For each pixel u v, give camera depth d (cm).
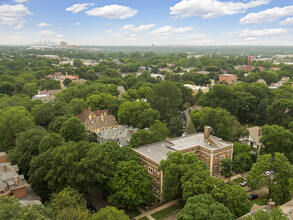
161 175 6556
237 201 5056
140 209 6306
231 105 13112
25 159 6981
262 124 13038
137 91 15900
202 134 8988
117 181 5978
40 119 10319
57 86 19088
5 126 8562
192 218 4378
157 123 9144
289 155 8244
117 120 12212
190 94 15600
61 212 4581
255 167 6638
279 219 3950
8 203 3941
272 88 18900
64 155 5944
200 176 5688
